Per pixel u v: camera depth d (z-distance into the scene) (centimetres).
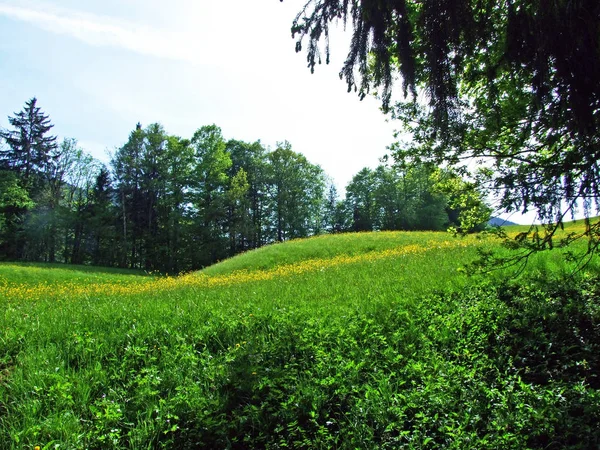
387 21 361
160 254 4903
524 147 461
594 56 293
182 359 529
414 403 404
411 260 1300
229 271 2253
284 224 5853
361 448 353
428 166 532
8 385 464
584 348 482
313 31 395
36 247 4866
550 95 328
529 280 710
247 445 385
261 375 480
